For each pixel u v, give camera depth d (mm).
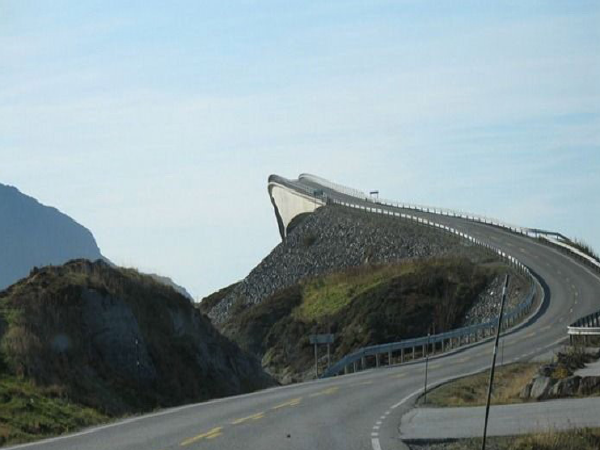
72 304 42688
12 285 44250
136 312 47469
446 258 112312
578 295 91125
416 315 94625
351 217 140375
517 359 57500
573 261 108312
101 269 48875
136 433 25344
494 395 37031
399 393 39031
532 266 105375
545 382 34406
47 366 37031
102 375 40656
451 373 51125
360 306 100062
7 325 38531
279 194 174500
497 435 22828
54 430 28984
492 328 78125
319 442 22453
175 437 24047
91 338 42156
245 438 23469
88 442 23547
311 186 180875
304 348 97562
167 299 51438
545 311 85062
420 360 62688
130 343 43656
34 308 40812
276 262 140875
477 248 115312
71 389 36094
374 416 29109
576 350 47281
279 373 95062
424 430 24922
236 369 53281
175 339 49250
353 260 128750
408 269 109062
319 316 104188
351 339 93688
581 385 33625
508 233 126625
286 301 113750
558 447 20703
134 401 40500
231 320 119750
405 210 145625
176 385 45125
